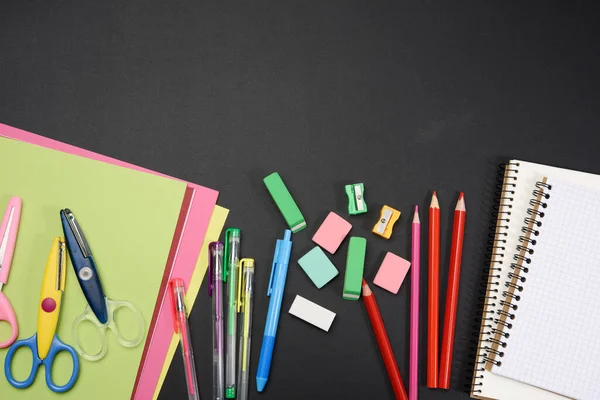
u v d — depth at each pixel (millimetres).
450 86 1195
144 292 1082
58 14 1212
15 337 1047
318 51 1207
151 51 1201
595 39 1228
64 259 1065
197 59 1199
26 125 1156
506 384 1063
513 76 1203
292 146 1163
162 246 1100
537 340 1069
